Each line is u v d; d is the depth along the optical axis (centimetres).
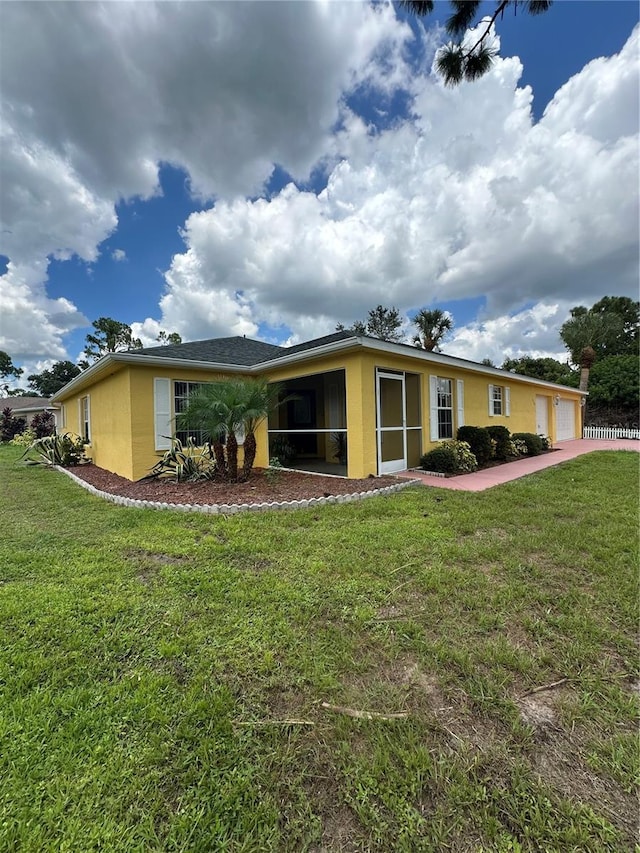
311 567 342
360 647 231
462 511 514
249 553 379
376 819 136
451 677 205
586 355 2089
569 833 131
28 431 2052
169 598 291
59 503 612
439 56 455
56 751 162
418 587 304
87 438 1191
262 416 736
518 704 187
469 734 170
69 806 141
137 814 138
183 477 736
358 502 577
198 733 171
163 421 845
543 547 381
